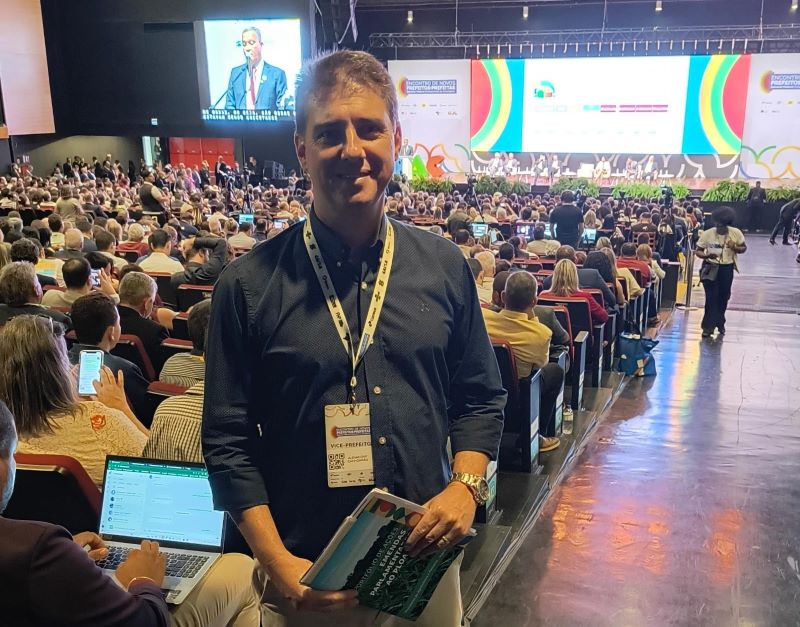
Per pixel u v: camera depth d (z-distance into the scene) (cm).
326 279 122
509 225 1139
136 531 205
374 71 119
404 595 124
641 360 615
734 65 1936
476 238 875
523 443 396
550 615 276
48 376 215
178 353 338
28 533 124
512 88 2097
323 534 123
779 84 1920
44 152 2000
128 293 374
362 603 122
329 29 1973
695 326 830
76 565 126
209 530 204
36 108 1895
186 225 984
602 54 2034
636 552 325
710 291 761
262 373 122
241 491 119
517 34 2098
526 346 388
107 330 304
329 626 132
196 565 198
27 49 1850
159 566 178
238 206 1335
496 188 1953
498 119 2128
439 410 128
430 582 124
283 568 116
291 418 121
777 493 390
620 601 286
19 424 214
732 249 747
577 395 501
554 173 2122
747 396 565
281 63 1752
